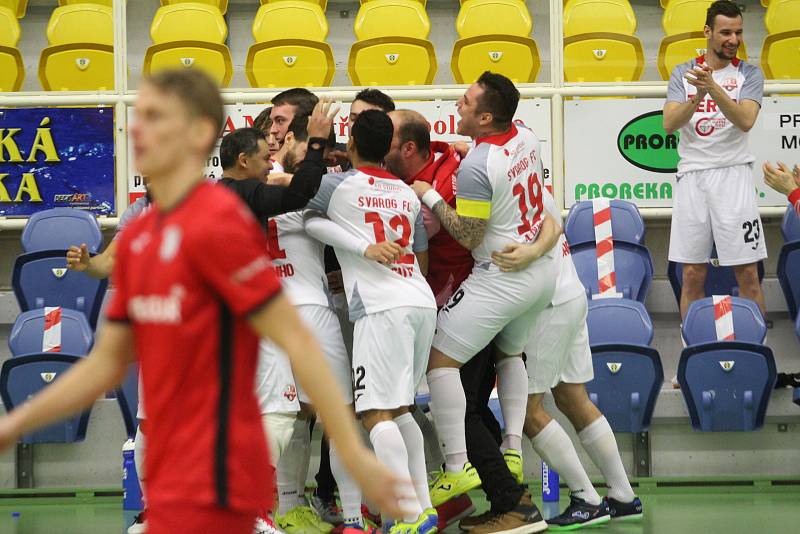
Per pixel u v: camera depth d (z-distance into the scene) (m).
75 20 31.12
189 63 30.78
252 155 17.88
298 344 8.18
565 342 20.19
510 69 30.94
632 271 28.02
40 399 8.54
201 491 8.08
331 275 19.92
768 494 25.30
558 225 19.50
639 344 25.59
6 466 26.52
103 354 8.70
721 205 27.44
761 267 28.97
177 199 8.41
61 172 29.17
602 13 30.75
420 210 18.73
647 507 23.22
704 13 31.17
